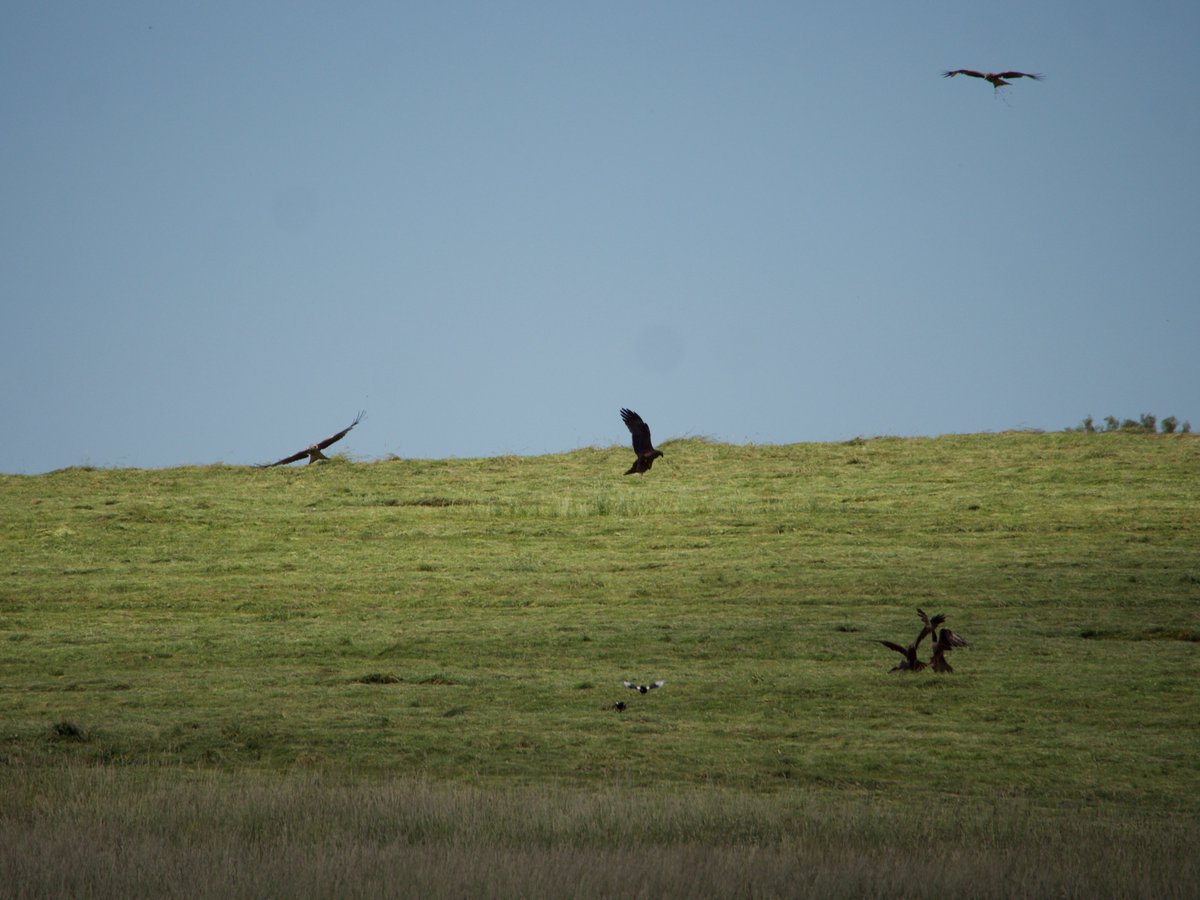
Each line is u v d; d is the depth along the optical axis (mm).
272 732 19922
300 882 11680
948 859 12781
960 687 22328
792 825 14414
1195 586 29109
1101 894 11648
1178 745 19109
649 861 12367
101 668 24828
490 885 11531
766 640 25734
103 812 14430
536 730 20188
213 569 33812
